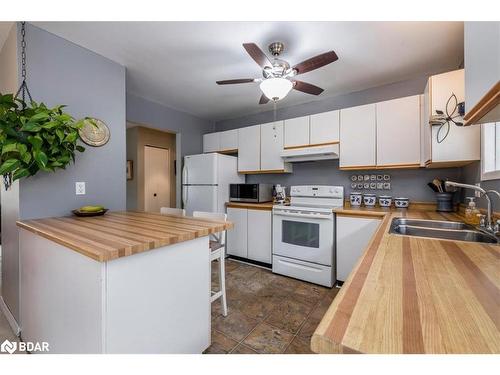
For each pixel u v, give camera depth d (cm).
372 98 287
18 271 168
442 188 242
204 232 132
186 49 209
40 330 137
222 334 169
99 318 94
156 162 496
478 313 50
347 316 49
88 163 202
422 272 73
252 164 349
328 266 249
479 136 178
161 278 117
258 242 312
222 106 360
